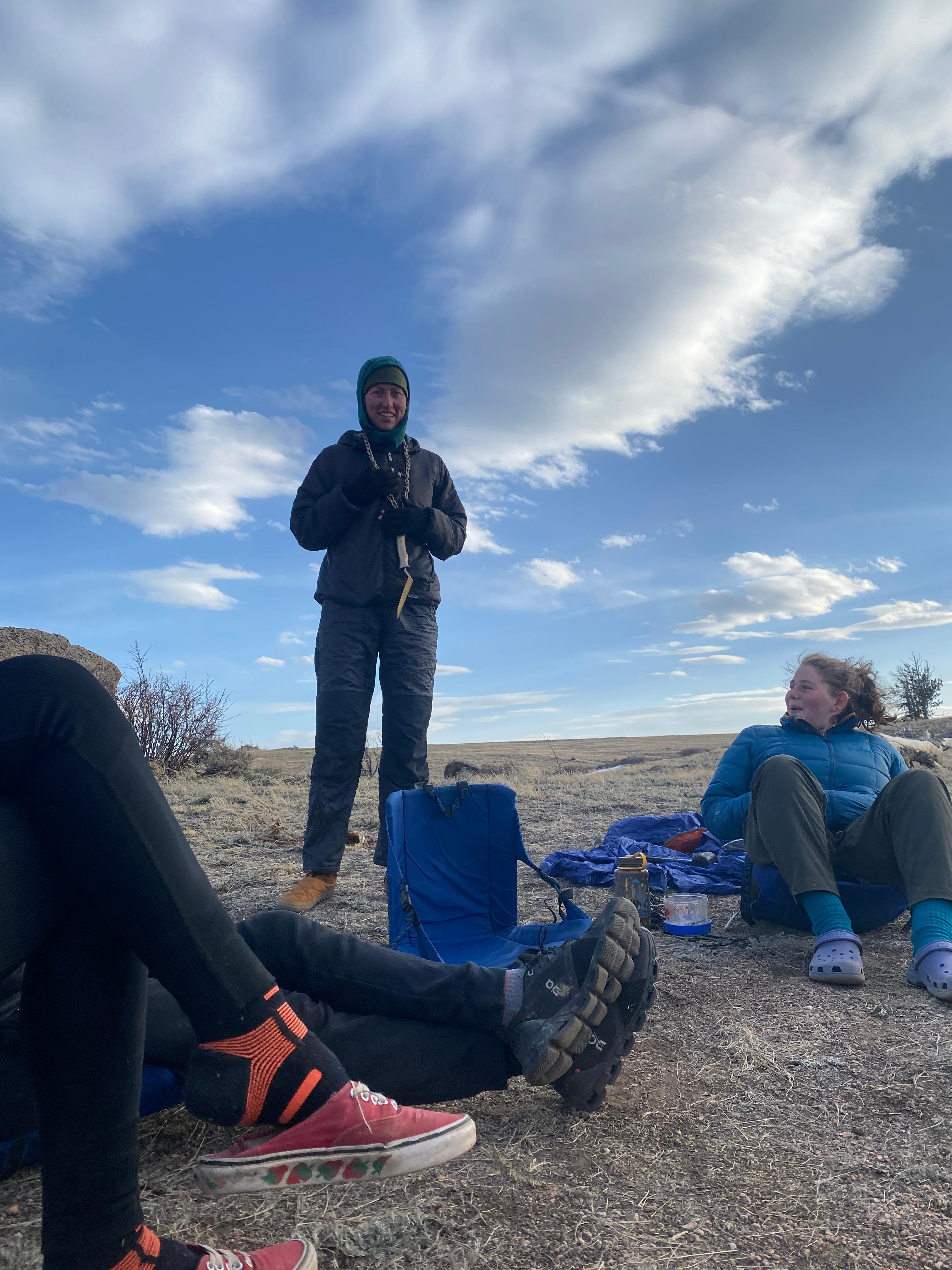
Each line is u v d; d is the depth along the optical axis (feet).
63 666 3.32
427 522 13.82
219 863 17.21
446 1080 5.30
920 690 77.15
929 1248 4.19
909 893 8.86
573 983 5.21
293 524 14.34
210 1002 3.45
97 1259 3.18
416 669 14.02
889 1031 7.28
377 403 14.21
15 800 3.17
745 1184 4.81
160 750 42.16
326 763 13.28
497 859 9.95
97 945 3.29
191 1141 5.36
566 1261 4.09
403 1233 4.30
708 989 8.57
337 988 5.36
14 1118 4.69
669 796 29.96
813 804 9.57
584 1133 5.44
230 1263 3.52
